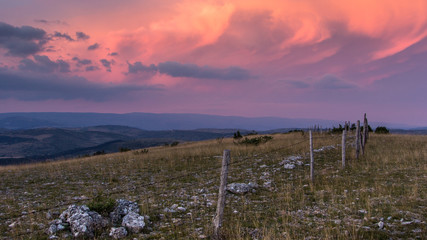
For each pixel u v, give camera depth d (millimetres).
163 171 18109
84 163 24281
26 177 17859
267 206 9562
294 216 8289
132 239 6887
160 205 10148
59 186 14609
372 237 6281
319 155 21094
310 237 6578
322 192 10859
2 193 13141
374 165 16266
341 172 14836
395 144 25766
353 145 26109
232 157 22203
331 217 8047
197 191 12242
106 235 7180
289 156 20953
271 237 6578
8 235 7309
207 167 18688
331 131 42719
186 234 7152
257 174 15562
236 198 10883
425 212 7945
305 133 41156
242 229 7316
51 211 9578
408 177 12797
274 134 47312
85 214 7555
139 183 14648
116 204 8969
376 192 10414
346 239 6281
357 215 8094
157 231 7500
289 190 11422
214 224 6887
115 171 18984
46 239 6875
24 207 10352
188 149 29234
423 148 21922
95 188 13844
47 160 31344
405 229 6777
